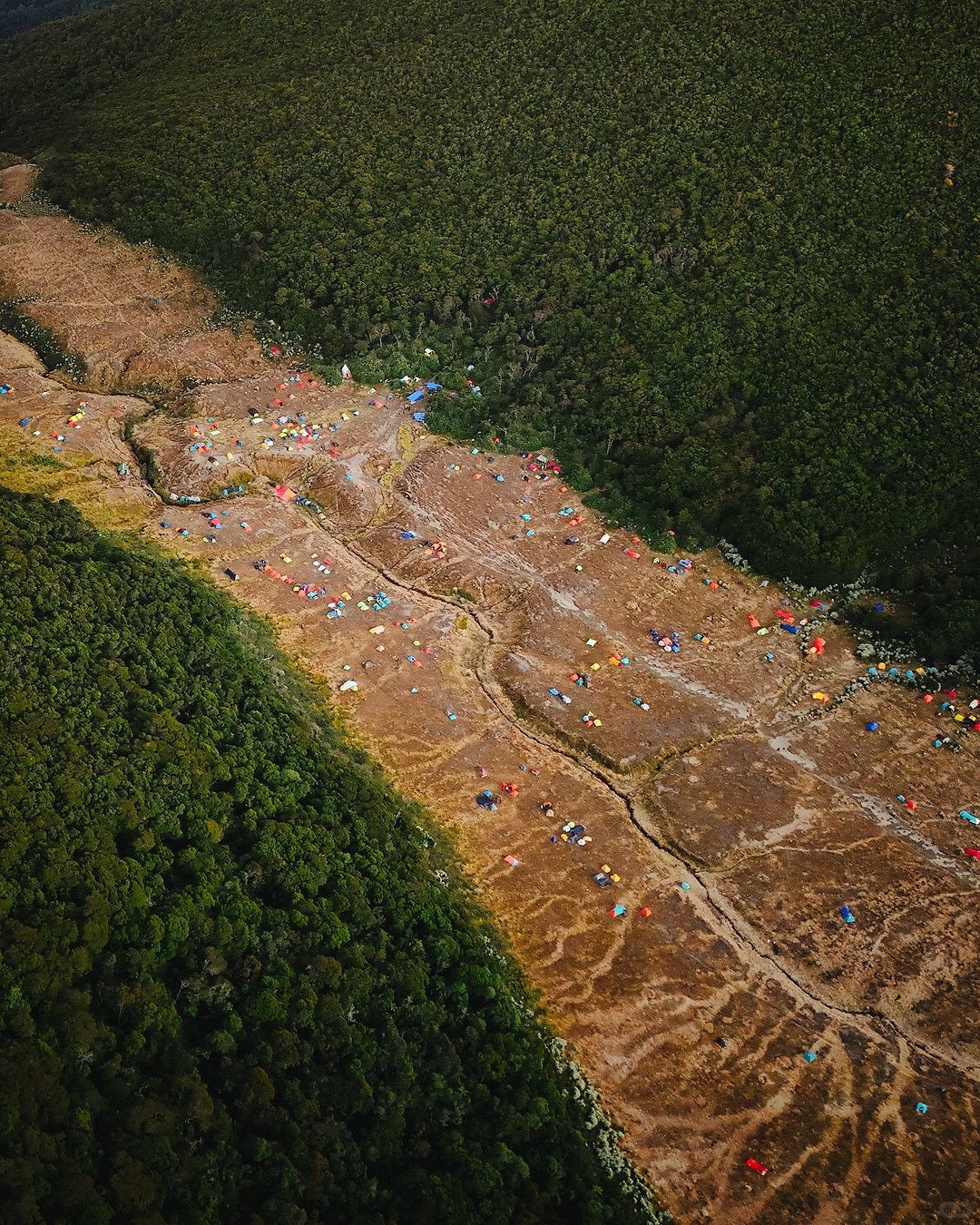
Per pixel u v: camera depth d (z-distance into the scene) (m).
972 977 70.25
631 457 106.44
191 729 72.56
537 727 85.12
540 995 67.75
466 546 100.12
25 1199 44.31
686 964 70.06
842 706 87.94
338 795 74.56
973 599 92.88
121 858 61.28
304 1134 54.44
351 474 106.06
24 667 70.75
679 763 82.75
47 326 119.44
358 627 92.12
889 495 99.25
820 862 76.44
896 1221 58.69
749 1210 58.78
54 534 89.31
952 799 81.12
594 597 96.06
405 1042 61.12
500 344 118.19
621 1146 60.97
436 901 70.38
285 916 63.78
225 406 112.06
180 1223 48.25
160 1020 55.94
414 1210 53.12
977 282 111.62
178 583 89.75
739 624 94.62
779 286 115.19
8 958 53.00
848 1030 67.31
